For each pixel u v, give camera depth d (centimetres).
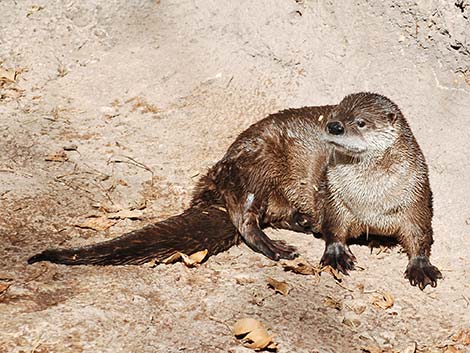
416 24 911
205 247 736
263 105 971
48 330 603
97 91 1004
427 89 912
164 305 655
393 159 728
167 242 720
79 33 1063
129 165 880
